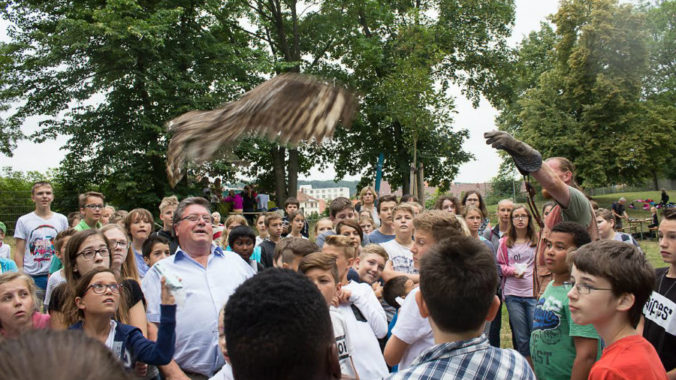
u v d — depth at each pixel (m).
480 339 2.41
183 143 1.79
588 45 35.81
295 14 28.64
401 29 23.19
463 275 2.40
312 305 1.64
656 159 35.81
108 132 24.50
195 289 4.43
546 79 38.09
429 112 21.61
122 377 0.84
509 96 32.94
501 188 52.31
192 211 4.58
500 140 3.54
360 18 29.86
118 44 21.47
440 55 22.38
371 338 4.04
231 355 1.62
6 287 3.59
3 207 20.02
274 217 7.96
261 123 1.77
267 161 32.66
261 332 1.55
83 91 23.08
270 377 1.55
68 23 20.00
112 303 3.55
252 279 1.72
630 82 35.22
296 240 5.00
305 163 33.94
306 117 1.74
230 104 1.87
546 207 6.59
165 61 22.91
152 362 3.43
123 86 23.88
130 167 22.97
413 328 3.47
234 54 24.77
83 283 3.54
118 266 5.02
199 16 25.28
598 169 34.75
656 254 16.19
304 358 1.56
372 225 8.70
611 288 2.83
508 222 7.42
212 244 4.85
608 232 6.72
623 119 34.81
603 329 2.91
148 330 4.39
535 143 37.06
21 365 0.75
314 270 3.85
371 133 31.78
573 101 37.34
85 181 24.41
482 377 2.27
